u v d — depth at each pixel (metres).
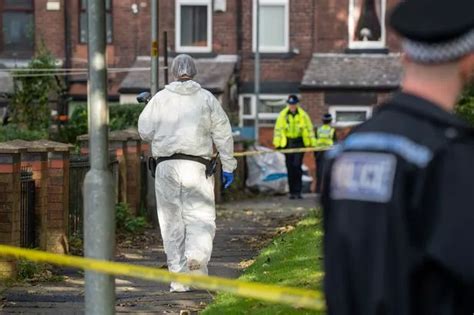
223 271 27.83
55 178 29.59
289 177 55.66
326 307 8.12
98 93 13.75
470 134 8.09
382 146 8.05
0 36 77.50
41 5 77.75
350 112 74.38
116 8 77.19
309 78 74.56
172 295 24.17
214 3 77.25
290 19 77.19
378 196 7.91
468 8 8.08
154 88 42.50
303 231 33.81
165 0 77.44
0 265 25.72
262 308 20.58
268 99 77.31
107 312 13.38
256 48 74.56
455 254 7.69
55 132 55.69
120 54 77.00
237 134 58.47
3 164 26.00
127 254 31.22
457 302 7.80
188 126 24.55
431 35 8.07
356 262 7.91
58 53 77.44
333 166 8.29
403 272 7.81
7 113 59.38
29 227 28.20
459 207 7.77
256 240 34.84
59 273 27.28
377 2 76.56
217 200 51.34
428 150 7.94
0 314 21.78
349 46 76.75
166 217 24.92
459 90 8.30
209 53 77.44
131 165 39.06
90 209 13.59
